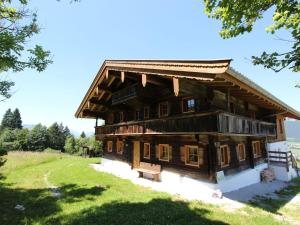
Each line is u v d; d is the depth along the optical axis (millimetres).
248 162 13820
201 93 9867
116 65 12531
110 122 20953
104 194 9734
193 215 6941
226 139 11922
